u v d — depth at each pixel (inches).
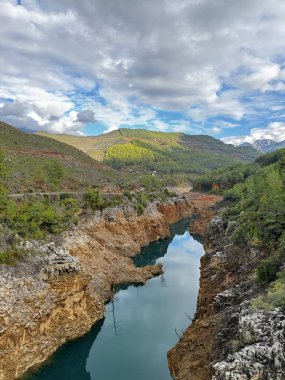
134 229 3351.4
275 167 4065.0
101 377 1456.7
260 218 1829.5
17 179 2955.2
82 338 1649.9
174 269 2736.2
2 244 1546.5
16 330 1347.2
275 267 1248.8
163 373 1487.5
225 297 1306.6
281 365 743.1
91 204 3061.0
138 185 4948.3
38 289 1488.7
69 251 2033.7
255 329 861.2
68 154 5012.3
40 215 2022.6
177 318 1924.2
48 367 1461.6
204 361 1047.0
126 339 1726.1
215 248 2196.1
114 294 2193.7
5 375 1295.5
